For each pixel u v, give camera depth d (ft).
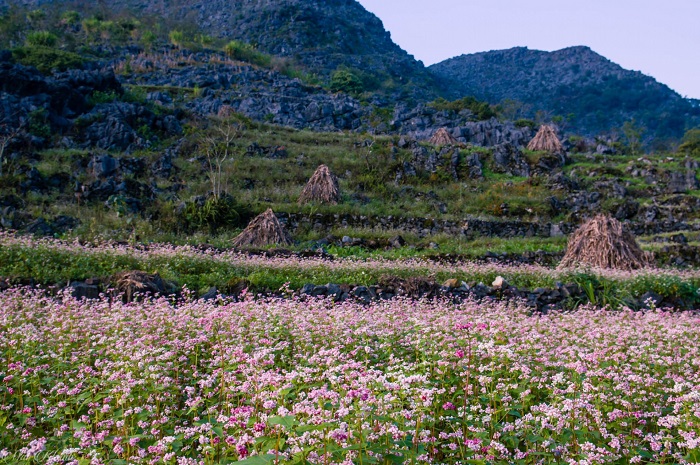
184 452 15.57
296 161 122.31
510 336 28.19
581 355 20.48
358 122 225.56
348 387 16.49
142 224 76.07
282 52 522.47
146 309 31.55
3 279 39.83
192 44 327.88
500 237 92.58
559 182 117.80
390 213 94.22
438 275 53.11
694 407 16.58
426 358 21.95
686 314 40.27
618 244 66.69
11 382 19.85
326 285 44.19
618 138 284.41
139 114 124.57
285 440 13.39
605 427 16.67
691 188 123.95
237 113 160.97
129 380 17.35
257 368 17.80
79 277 42.86
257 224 74.54
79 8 411.75
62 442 16.11
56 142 108.68
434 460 15.26
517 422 16.14
